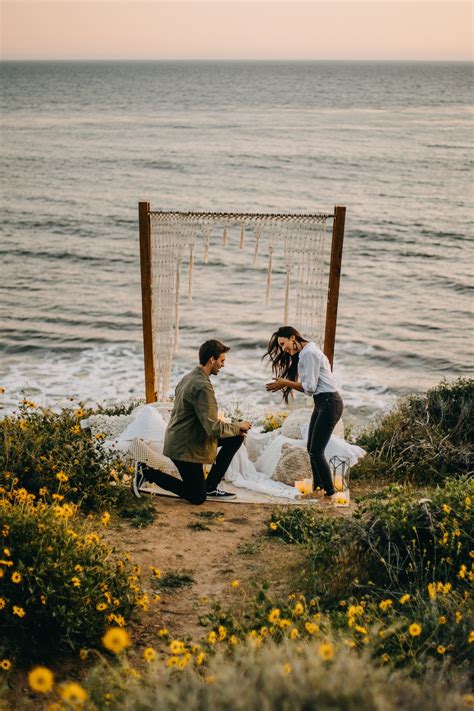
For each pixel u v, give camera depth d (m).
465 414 8.11
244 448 7.30
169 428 6.37
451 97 139.38
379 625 3.42
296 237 8.05
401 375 18.00
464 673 3.25
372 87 173.00
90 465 6.18
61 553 4.25
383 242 32.59
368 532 5.02
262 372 17.59
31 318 21.78
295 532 5.68
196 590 4.82
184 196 42.69
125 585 4.40
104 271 28.02
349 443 8.29
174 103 122.50
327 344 8.16
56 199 41.41
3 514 4.40
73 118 91.31
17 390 15.70
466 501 5.01
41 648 3.95
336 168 53.38
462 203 41.34
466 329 21.73
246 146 64.00
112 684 3.27
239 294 25.06
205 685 2.75
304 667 2.61
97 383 16.28
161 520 6.04
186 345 19.89
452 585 4.59
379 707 2.35
